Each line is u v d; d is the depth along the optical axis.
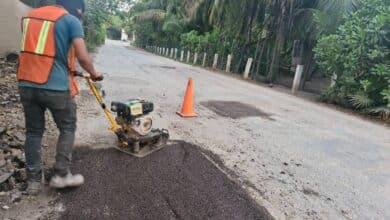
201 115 6.45
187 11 25.34
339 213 3.13
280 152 4.72
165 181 3.32
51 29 2.67
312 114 7.97
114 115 5.52
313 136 5.82
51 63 2.67
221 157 4.21
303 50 13.65
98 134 4.51
